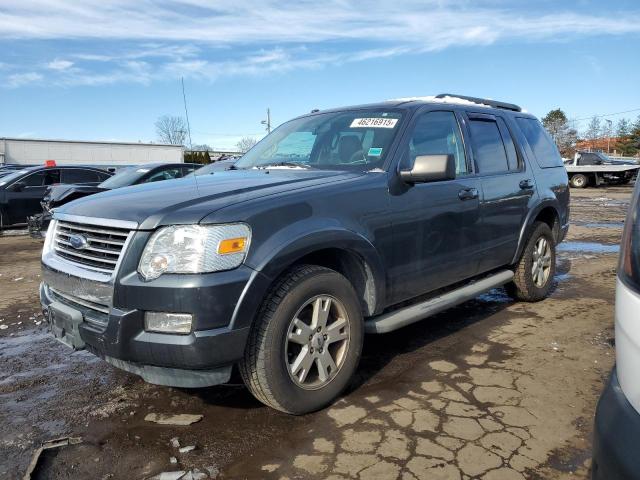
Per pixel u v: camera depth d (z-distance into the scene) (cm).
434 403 320
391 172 355
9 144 4097
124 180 1010
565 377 356
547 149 568
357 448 271
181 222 265
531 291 521
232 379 340
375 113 408
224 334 260
